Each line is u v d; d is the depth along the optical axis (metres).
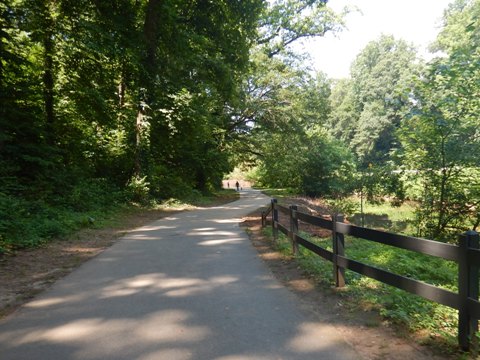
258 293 5.56
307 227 13.05
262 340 3.93
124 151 20.88
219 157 31.41
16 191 12.55
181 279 6.35
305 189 38.72
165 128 21.11
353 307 4.88
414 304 4.79
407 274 7.45
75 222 11.69
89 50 16.34
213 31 22.61
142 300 5.25
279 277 6.48
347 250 9.50
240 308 4.91
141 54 19.38
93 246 9.34
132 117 21.72
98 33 16.12
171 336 4.03
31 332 4.17
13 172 13.17
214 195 34.44
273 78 33.16
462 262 3.46
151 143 22.27
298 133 35.72
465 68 10.16
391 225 15.82
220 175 34.97
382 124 67.62
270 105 33.72
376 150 70.38
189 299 5.29
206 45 22.44
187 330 4.19
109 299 5.30
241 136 37.22
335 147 40.16
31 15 15.67
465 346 3.48
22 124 13.78
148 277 6.48
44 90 16.89
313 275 6.43
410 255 9.66
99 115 19.48
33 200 12.11
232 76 24.22
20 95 14.09
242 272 6.83
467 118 10.76
